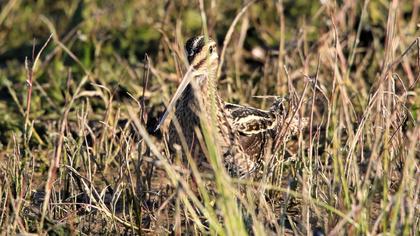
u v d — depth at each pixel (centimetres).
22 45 1819
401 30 1503
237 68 1542
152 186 1203
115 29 1788
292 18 1786
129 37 1758
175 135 1136
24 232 971
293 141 1321
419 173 968
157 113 1398
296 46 1548
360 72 1477
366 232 894
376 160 1017
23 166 1194
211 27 1661
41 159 1302
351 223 912
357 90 1422
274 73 1528
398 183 1055
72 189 1137
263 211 984
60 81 1548
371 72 1552
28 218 1050
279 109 1219
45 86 1538
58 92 1509
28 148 1245
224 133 1120
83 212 1102
